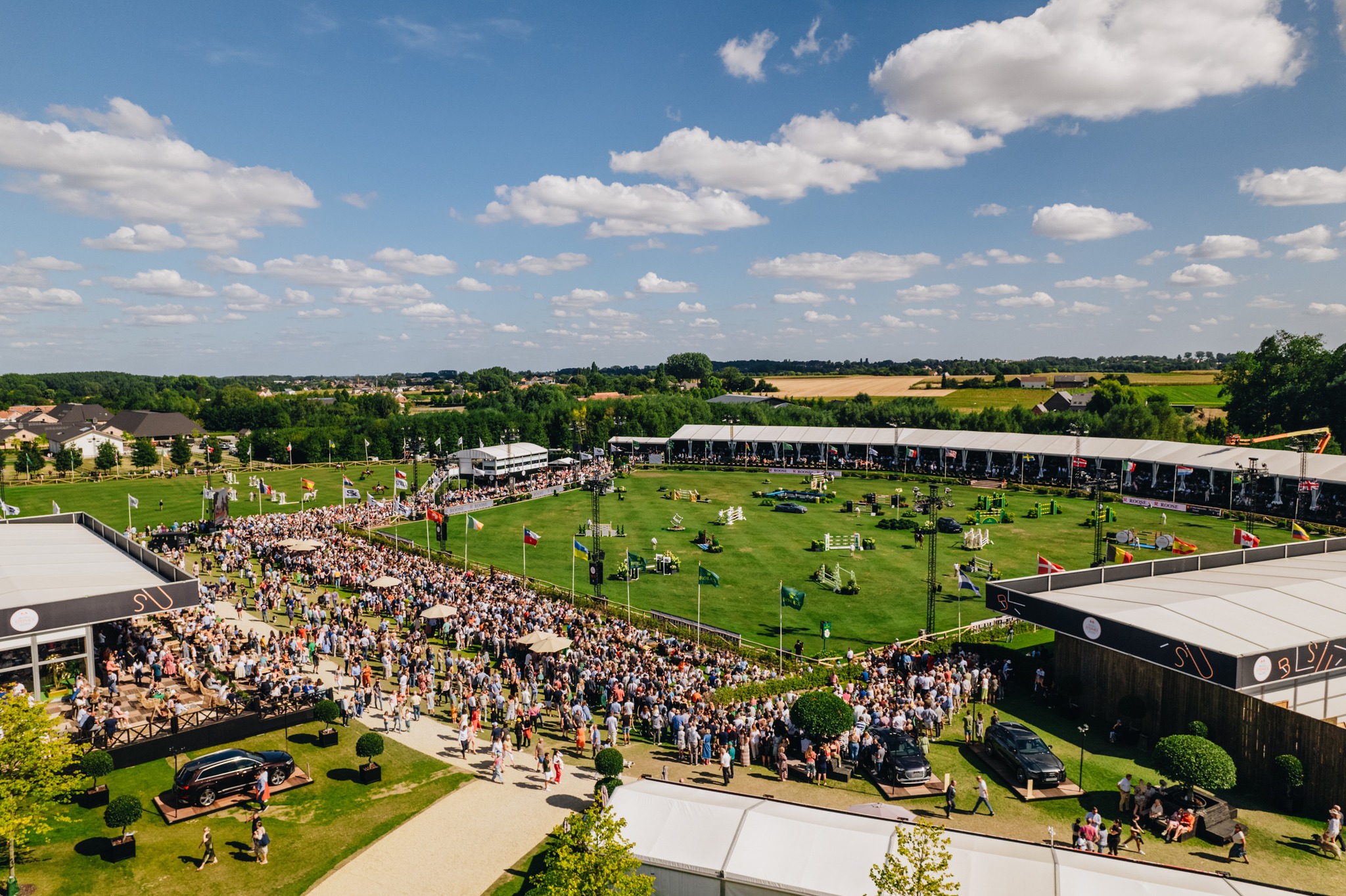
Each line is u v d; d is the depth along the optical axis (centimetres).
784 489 10456
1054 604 3741
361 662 3953
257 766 2830
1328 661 3238
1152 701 3341
